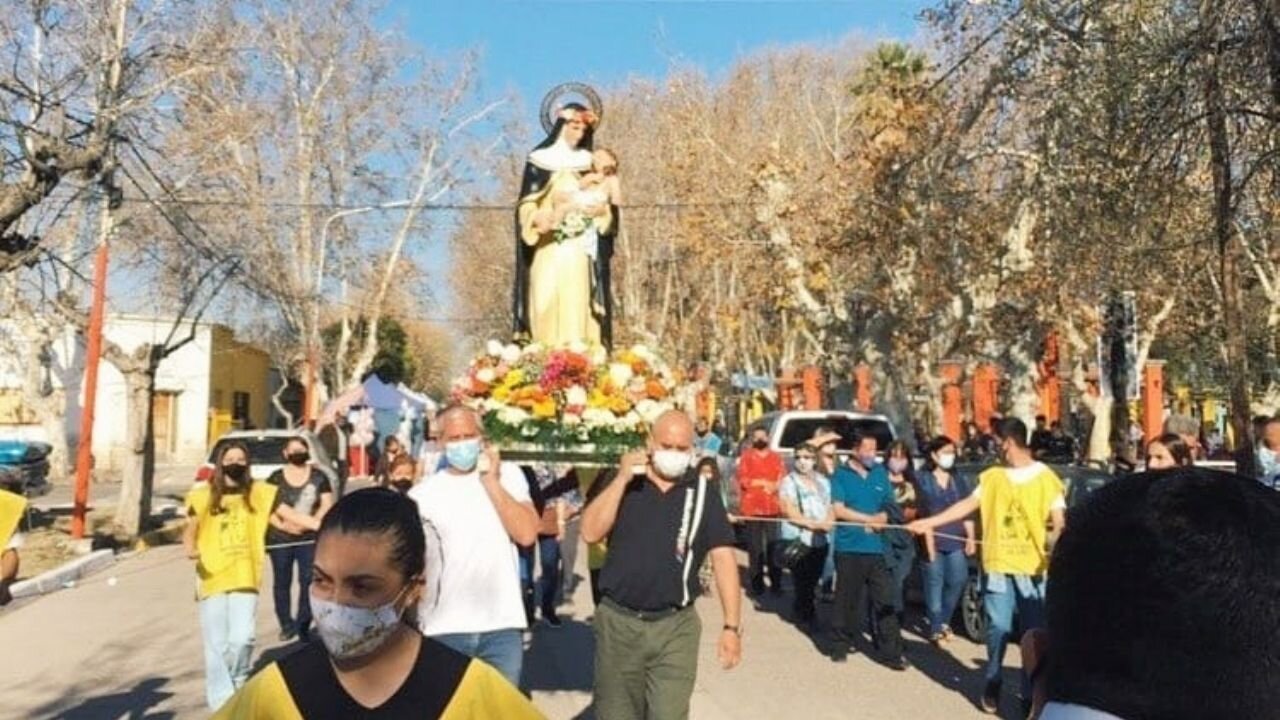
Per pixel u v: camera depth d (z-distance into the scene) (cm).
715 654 1236
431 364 8038
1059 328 2720
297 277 3397
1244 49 1227
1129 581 154
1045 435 2497
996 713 967
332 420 3462
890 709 987
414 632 311
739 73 4528
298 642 1269
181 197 2345
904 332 2850
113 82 1903
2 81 1798
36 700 1009
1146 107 1351
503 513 670
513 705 306
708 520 668
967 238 2466
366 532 301
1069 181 1727
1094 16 1500
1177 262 2052
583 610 1528
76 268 2272
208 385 5616
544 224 988
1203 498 157
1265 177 1459
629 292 5044
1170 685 151
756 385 4278
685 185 3741
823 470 1409
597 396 810
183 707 986
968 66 2141
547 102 1026
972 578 1280
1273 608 150
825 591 1590
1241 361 1263
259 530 868
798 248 3027
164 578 1802
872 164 2512
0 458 3319
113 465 5016
